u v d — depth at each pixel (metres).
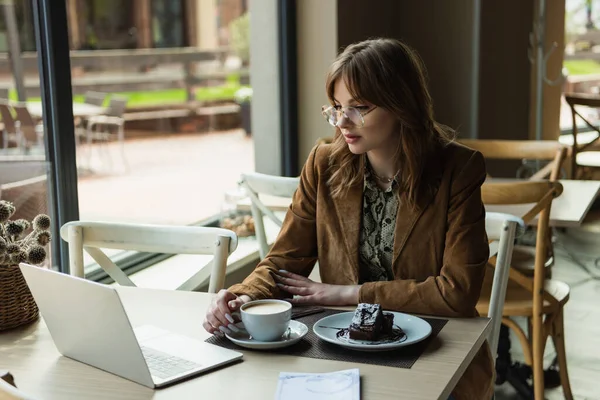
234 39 4.20
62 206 2.44
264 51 3.72
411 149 1.66
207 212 3.64
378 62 1.61
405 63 1.65
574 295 4.02
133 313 1.62
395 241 1.71
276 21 3.65
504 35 4.68
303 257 1.84
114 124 3.75
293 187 2.54
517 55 4.83
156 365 1.32
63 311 1.33
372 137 1.64
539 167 4.20
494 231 1.90
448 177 1.68
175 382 1.26
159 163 4.22
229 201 3.19
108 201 3.61
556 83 5.41
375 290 1.64
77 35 3.91
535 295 2.55
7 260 1.54
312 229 1.84
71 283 1.27
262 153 3.81
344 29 3.69
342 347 1.39
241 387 1.24
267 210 2.69
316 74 3.69
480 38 4.50
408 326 1.49
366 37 3.99
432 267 1.70
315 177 1.83
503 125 4.81
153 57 4.25
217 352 1.38
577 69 5.93
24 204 2.32
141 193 3.76
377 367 1.30
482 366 1.61
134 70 4.13
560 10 5.33
